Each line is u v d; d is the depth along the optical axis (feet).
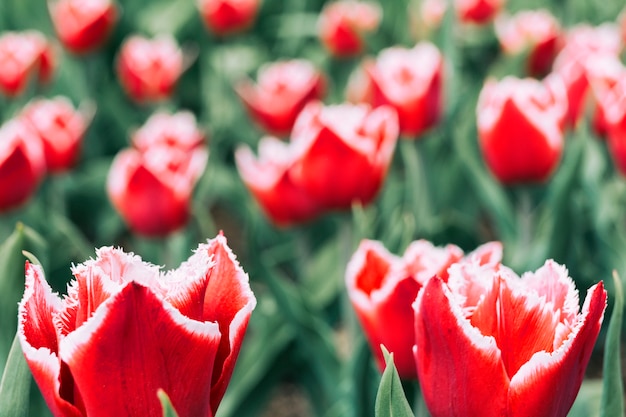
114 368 1.20
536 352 1.37
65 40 3.84
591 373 3.00
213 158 3.68
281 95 3.18
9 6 4.52
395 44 4.15
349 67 4.18
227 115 3.97
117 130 4.08
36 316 1.30
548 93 2.72
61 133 3.15
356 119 2.47
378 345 1.95
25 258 1.98
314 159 2.42
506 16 5.03
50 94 4.10
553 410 1.35
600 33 3.57
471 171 2.94
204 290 1.28
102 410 1.21
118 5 4.56
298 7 4.70
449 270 1.47
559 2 5.05
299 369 2.78
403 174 3.47
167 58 3.68
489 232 3.54
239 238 3.87
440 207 3.32
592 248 3.06
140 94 3.68
